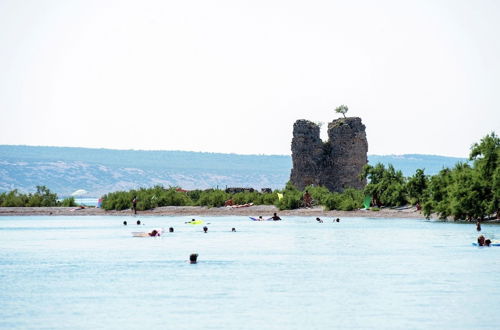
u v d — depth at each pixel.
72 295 76.19
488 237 141.50
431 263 100.62
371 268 96.00
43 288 80.88
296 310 68.19
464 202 181.50
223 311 67.81
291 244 131.38
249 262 103.50
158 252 117.88
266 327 61.69
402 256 109.81
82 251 120.56
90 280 86.69
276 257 109.75
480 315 65.69
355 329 61.00
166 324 62.78
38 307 69.94
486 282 83.19
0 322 63.72
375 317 65.12
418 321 63.59
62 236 156.12
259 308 69.06
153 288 80.31
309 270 94.44
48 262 104.88
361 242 134.38
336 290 78.56
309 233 160.00
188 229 178.88
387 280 85.31
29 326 62.25
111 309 68.94
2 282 85.38
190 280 86.19
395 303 71.19
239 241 139.00
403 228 172.00
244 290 78.81
